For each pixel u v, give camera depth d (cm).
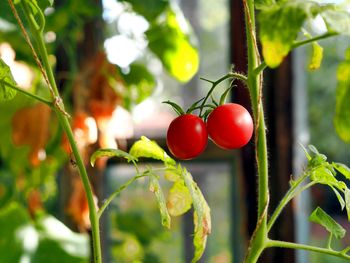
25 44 85
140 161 86
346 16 40
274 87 79
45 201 102
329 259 206
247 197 79
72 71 85
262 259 80
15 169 89
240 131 50
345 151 223
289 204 79
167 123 113
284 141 79
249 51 47
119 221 103
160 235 107
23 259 77
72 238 81
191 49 88
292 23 40
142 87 91
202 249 51
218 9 111
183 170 50
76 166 50
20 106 86
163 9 86
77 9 85
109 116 83
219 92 139
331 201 220
